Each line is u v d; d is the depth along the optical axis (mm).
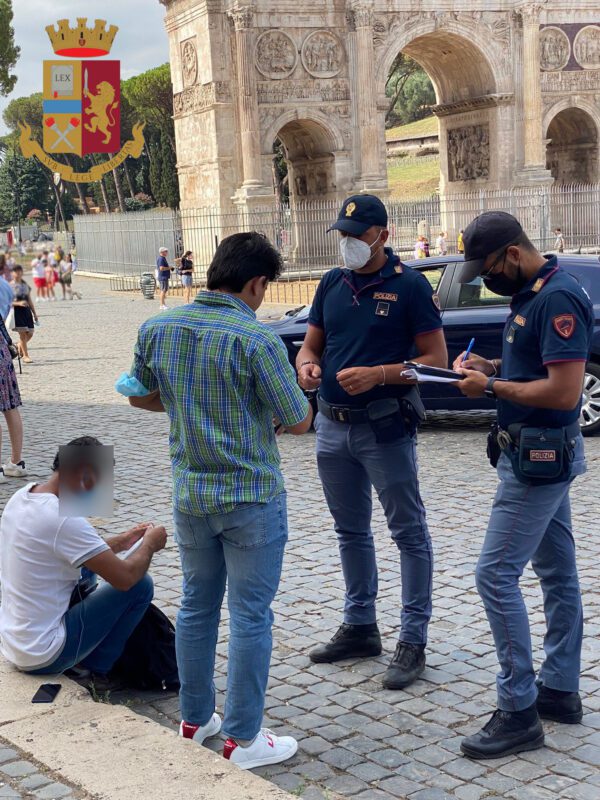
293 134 52625
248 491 4734
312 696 5797
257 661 4863
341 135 49688
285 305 36156
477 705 5625
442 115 56062
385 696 5773
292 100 48656
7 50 66062
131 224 55938
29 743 4785
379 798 4688
